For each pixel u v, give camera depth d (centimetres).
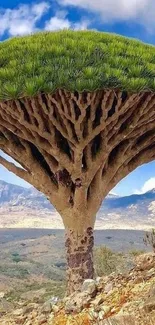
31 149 755
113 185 775
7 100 634
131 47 749
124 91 637
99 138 719
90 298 610
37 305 716
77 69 648
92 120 664
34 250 10262
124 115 677
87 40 741
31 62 661
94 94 629
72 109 642
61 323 585
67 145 723
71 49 707
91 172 721
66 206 754
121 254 1171
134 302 537
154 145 797
